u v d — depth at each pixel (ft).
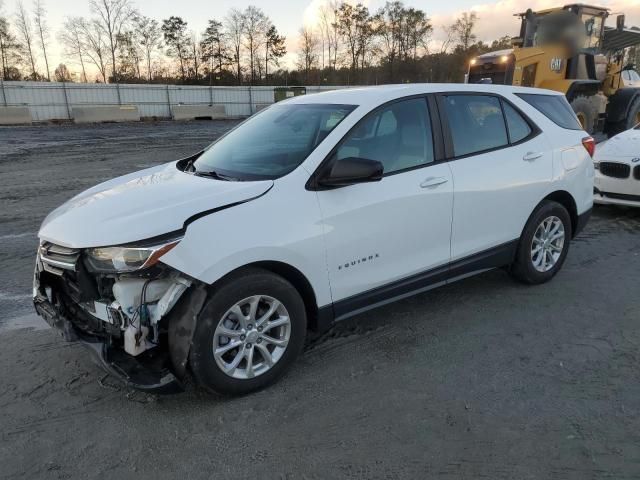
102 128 80.84
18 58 188.85
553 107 16.22
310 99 13.67
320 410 9.91
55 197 29.01
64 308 10.47
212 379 9.82
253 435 9.24
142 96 105.91
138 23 197.36
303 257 10.49
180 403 10.21
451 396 10.28
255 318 10.28
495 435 9.09
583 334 12.73
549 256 15.75
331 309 11.28
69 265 9.65
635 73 52.85
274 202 10.25
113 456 8.76
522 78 42.45
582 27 42.70
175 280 9.43
